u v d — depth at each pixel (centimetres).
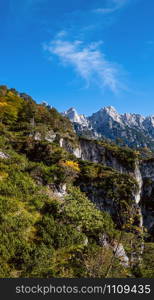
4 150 3872
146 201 6794
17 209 2462
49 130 6675
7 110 6688
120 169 6900
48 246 2184
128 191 4350
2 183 2797
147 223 6328
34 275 1761
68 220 2538
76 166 4588
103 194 4284
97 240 2516
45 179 3256
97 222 2555
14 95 9150
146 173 7625
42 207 2664
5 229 2148
